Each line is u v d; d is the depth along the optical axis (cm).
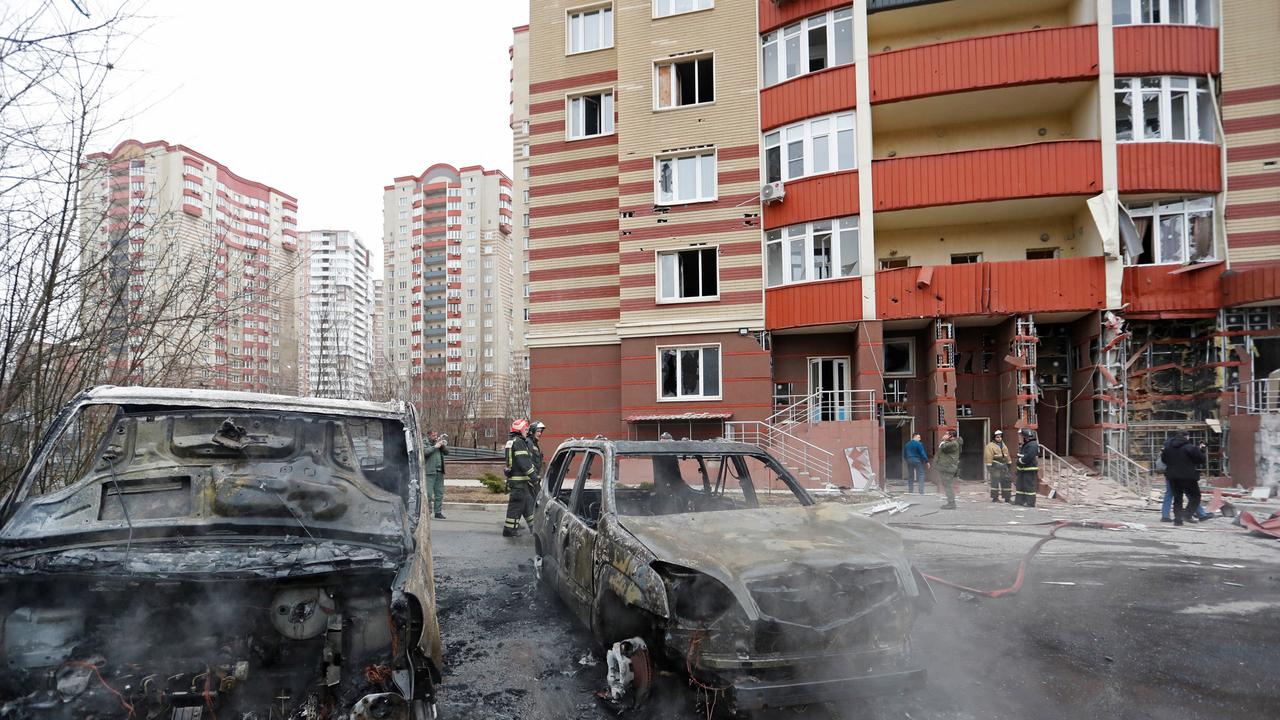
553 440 2044
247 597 304
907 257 1844
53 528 336
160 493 385
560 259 2102
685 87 1980
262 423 451
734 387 1830
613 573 415
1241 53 1595
